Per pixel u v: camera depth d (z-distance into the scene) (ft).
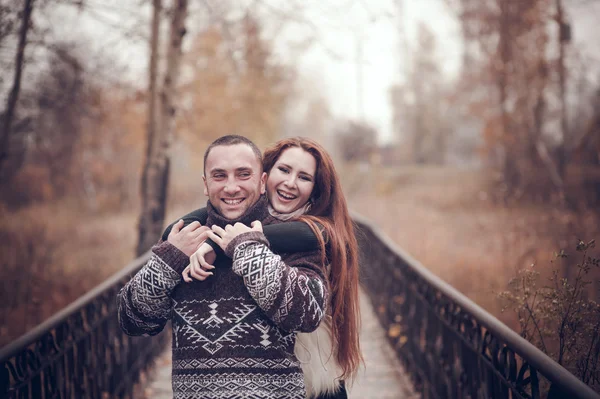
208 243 6.79
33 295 23.84
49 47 24.68
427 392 14.75
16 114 27.71
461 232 38.86
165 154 26.03
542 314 9.91
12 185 60.49
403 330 18.31
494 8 58.95
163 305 6.90
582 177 46.70
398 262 19.25
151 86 26.18
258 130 58.59
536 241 27.27
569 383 6.11
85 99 29.19
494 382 9.24
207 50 37.96
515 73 56.90
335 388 7.94
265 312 6.48
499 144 61.46
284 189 7.82
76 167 69.05
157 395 16.30
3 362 7.88
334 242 7.43
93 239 43.32
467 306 10.36
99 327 12.85
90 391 12.01
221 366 6.61
